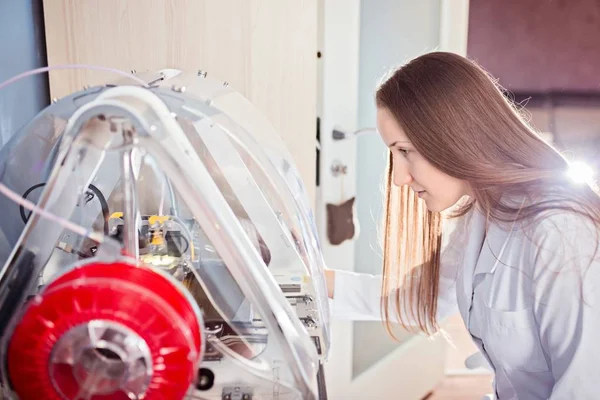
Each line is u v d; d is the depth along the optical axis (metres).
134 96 0.57
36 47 1.23
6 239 0.77
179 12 1.31
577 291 0.81
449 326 2.73
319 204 1.74
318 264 0.90
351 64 1.75
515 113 0.91
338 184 1.77
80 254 0.74
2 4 1.06
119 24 1.28
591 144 2.78
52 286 0.52
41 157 0.75
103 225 0.75
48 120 0.73
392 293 1.15
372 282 1.18
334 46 1.68
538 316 0.87
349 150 1.80
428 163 0.92
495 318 0.94
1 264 0.76
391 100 0.92
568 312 0.82
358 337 2.04
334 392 1.86
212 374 0.65
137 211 0.69
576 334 0.82
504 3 2.63
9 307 0.61
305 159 1.48
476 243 1.00
